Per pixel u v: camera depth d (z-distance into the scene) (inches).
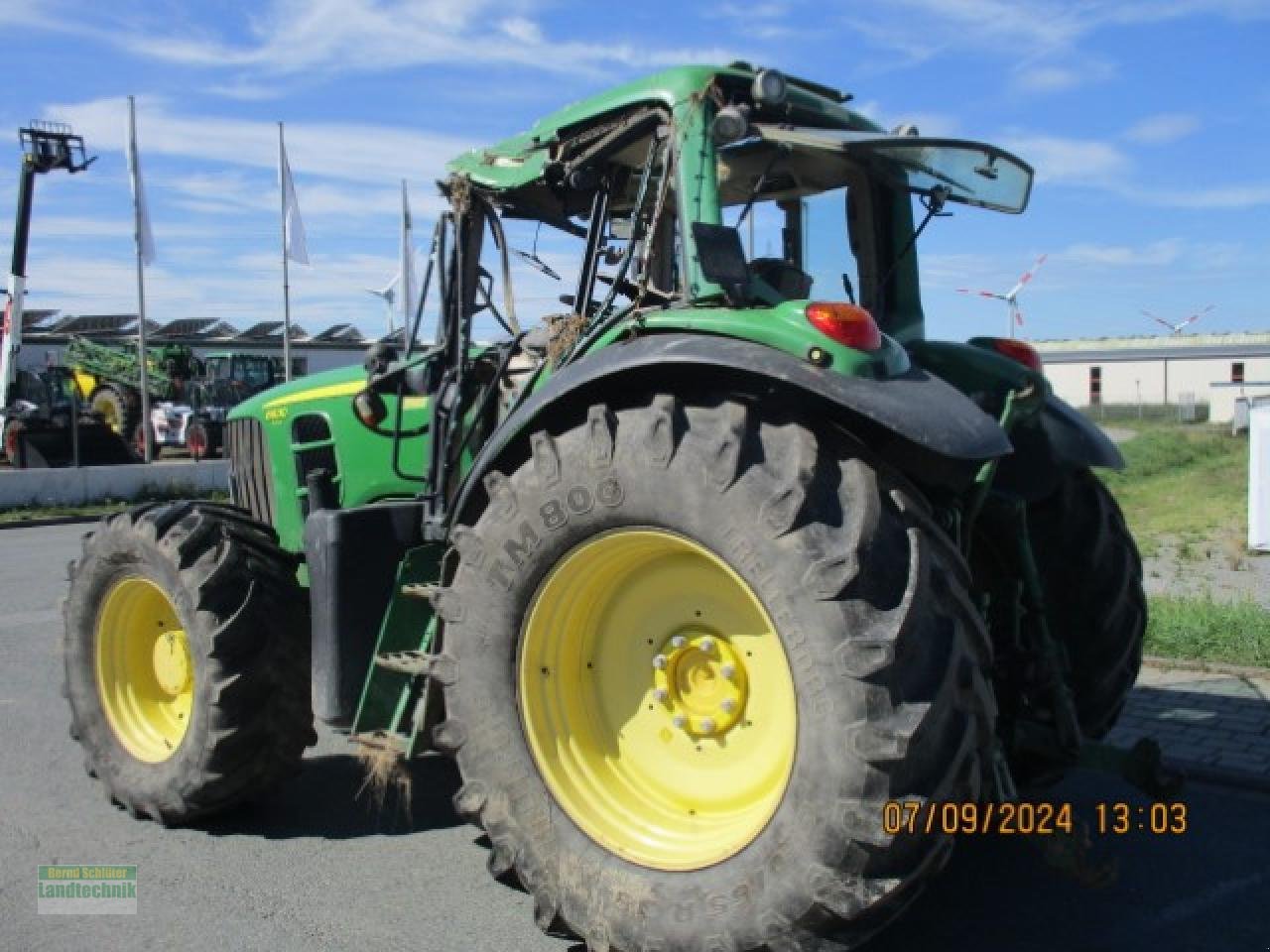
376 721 158.9
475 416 167.8
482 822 137.9
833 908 109.0
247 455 218.2
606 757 136.4
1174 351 2203.5
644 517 122.6
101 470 778.2
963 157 147.6
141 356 845.8
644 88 142.7
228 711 170.4
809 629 110.5
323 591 160.7
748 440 118.0
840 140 132.7
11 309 973.2
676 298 141.0
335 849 170.9
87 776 207.5
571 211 170.1
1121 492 705.0
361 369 201.5
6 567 490.3
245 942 140.8
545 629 134.7
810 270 163.2
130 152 803.4
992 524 155.2
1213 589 350.9
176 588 174.4
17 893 156.0
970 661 113.5
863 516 112.2
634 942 122.6
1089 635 170.4
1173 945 135.3
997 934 138.7
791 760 113.6
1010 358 163.6
